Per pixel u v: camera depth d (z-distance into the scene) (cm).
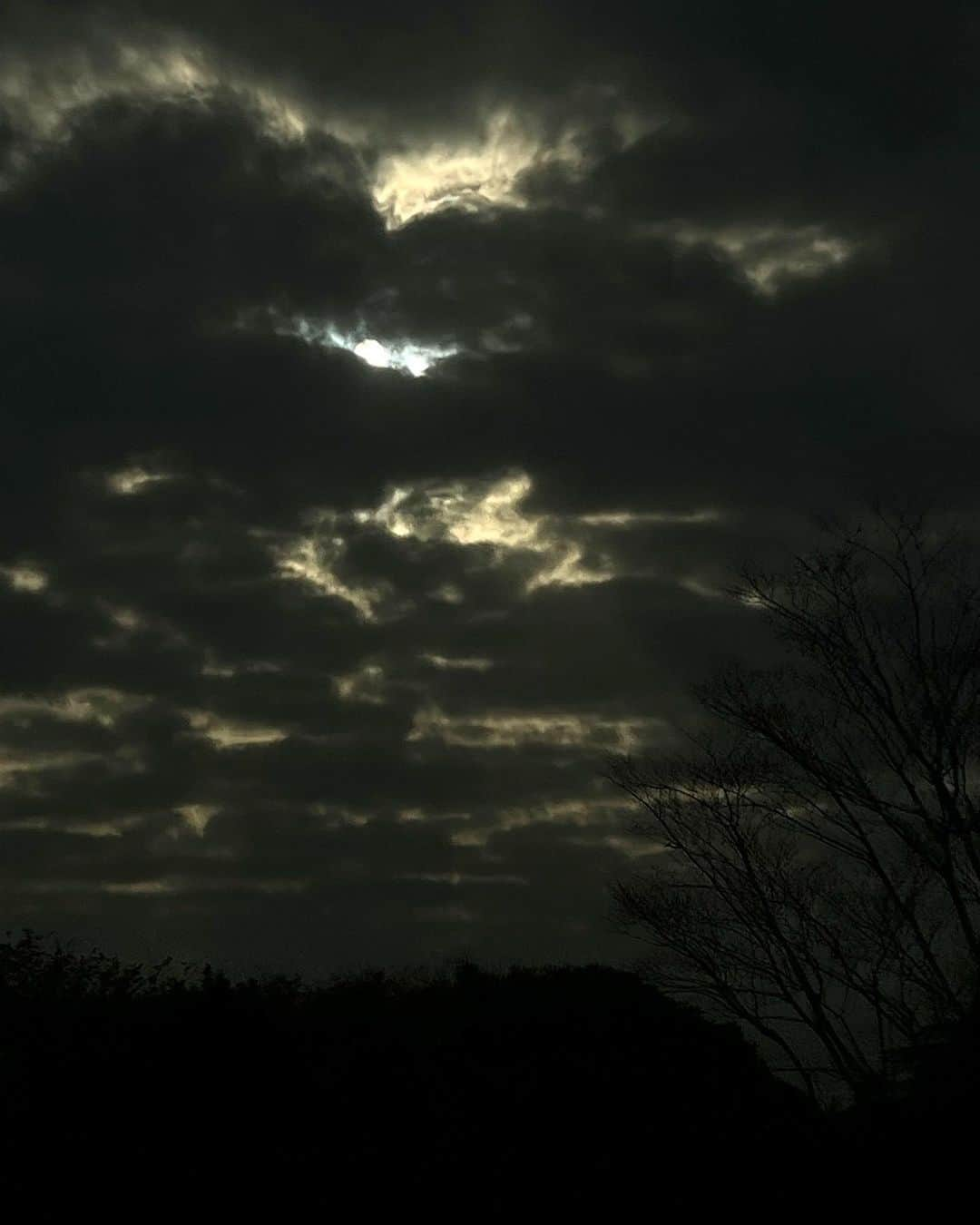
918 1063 1716
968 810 2095
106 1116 1166
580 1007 1748
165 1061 1212
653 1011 1777
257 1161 1170
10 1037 1290
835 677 2236
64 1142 1143
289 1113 1218
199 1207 1131
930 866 2052
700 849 2228
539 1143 1307
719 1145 1357
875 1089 1712
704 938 2150
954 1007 1900
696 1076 1523
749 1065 1720
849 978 2064
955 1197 1303
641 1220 1252
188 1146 1160
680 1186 1298
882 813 2136
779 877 2147
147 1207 1123
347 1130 1237
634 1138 1345
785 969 2102
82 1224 1103
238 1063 1221
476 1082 1382
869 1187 1316
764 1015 2088
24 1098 1179
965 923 2038
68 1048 1227
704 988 2138
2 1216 1092
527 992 2127
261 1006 1391
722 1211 1272
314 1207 1164
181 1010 1291
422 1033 1611
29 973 1514
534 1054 1499
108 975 1498
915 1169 1343
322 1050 1379
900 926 2062
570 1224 1227
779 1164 1355
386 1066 1334
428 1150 1247
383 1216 1180
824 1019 2047
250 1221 1141
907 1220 1279
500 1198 1227
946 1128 1393
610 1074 1446
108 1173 1130
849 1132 1449
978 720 2112
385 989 2083
